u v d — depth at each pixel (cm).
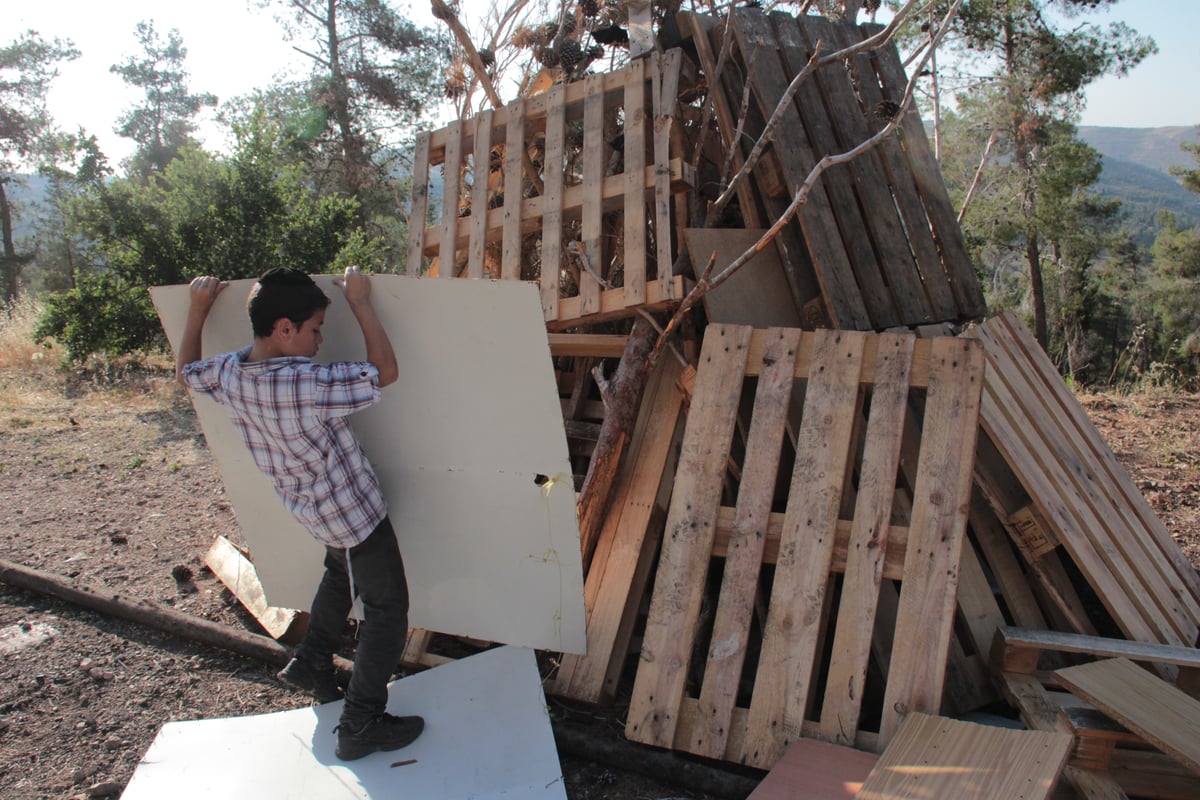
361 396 242
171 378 983
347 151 2519
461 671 313
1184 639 323
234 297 278
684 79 439
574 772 279
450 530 301
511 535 294
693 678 322
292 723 293
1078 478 346
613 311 382
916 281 402
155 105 3819
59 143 3372
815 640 278
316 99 2458
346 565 275
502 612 310
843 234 398
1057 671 258
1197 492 545
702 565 301
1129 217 3167
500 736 279
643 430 366
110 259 1063
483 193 436
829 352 315
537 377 261
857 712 266
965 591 323
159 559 455
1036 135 1938
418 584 318
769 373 321
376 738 268
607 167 481
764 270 402
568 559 291
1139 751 249
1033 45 1692
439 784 260
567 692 307
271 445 246
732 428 318
